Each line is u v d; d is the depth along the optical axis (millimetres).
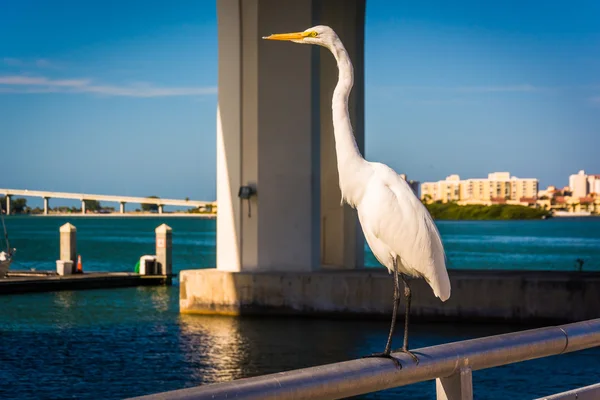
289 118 28000
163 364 19500
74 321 27797
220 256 29234
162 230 42750
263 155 28297
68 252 44125
